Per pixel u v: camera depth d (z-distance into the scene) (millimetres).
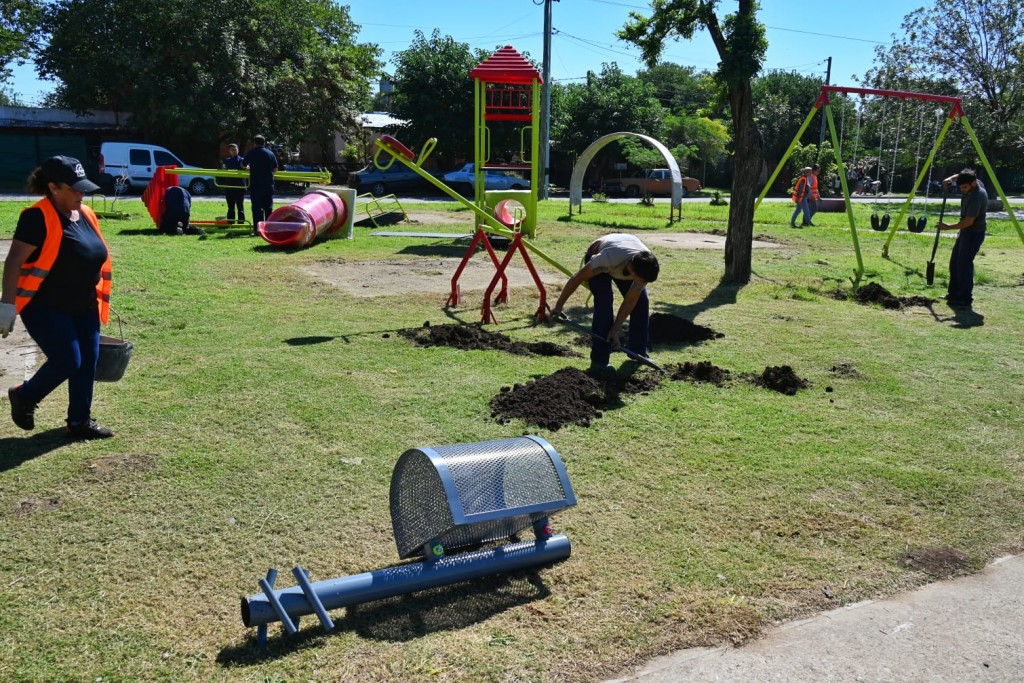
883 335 8086
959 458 4914
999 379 6617
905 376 6625
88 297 4520
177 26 30172
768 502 4215
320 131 35469
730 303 9594
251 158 14023
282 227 12625
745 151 10727
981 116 32344
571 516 3971
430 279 10500
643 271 5730
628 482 4387
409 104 36219
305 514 3885
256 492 4094
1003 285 11539
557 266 8219
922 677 2887
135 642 2893
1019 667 2963
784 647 3033
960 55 33156
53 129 31766
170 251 12000
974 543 3883
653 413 5488
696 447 4918
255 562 3451
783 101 57312
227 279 9922
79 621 3002
